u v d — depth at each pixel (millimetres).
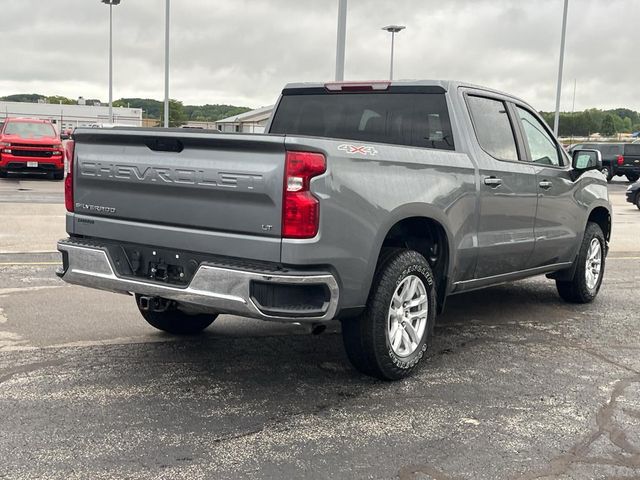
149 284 4484
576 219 7031
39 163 23094
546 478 3527
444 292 5375
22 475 3410
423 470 3586
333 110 6203
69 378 4781
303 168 4055
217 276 4184
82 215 4992
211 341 5777
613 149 36281
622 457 3787
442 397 4629
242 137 4121
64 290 7383
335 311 4258
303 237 4078
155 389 4633
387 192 4559
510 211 5949
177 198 4453
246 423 4125
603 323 6746
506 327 6512
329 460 3674
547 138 6801
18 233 11305
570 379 5055
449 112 5586
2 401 4332
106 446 3756
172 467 3545
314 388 4742
